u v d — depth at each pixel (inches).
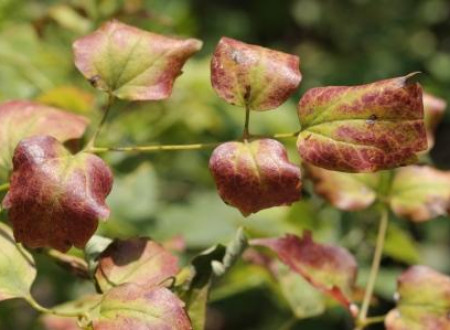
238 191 24.5
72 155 25.0
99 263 26.3
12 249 26.1
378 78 83.2
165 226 42.2
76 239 24.5
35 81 40.5
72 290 42.2
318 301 33.1
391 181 31.4
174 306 24.4
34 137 24.9
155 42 26.7
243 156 24.5
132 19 39.8
